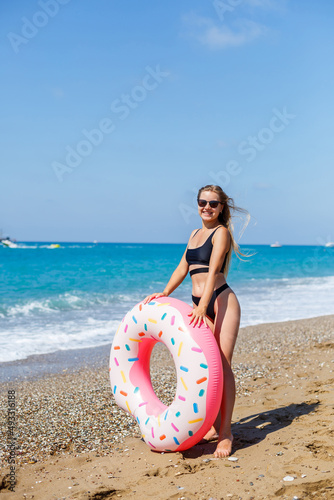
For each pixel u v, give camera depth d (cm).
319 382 523
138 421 357
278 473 290
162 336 342
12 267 3192
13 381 614
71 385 588
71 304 1478
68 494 289
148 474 312
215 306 351
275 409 438
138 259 4659
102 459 350
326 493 261
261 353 747
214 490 276
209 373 316
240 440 358
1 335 957
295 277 2827
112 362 381
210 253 355
